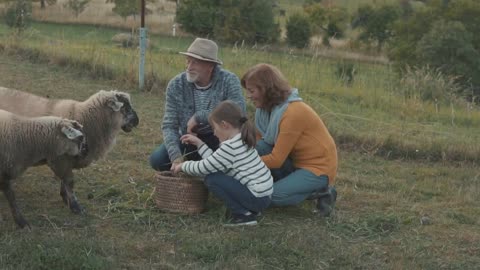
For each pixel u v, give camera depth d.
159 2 39.50
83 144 5.68
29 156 5.49
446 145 8.66
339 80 13.60
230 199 5.62
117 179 6.78
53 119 5.59
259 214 5.87
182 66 13.12
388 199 6.70
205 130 6.03
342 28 30.61
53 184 6.61
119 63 12.52
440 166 8.27
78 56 12.65
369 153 8.48
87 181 6.67
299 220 5.95
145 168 7.20
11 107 6.16
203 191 5.88
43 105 6.24
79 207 5.83
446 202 6.79
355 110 10.92
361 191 6.95
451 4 24.86
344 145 8.77
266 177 5.62
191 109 6.13
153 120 9.29
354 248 5.40
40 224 5.55
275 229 5.65
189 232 5.48
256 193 5.56
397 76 18.75
